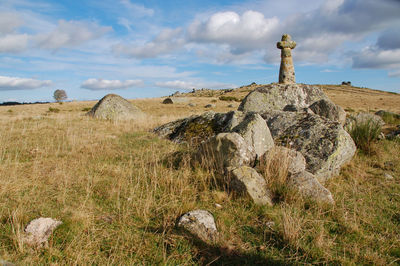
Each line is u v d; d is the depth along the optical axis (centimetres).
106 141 923
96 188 489
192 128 1017
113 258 292
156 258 299
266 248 322
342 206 424
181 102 4075
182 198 454
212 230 340
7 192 451
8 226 342
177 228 346
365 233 364
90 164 636
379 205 451
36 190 471
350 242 341
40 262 279
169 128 1098
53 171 572
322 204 426
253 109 1384
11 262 270
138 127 1299
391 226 382
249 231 360
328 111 1044
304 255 307
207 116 1055
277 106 1394
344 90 9250
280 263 297
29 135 1001
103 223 370
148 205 410
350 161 700
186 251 311
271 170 508
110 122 1485
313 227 363
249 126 600
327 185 541
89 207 412
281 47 1662
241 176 461
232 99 4978
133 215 396
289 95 1420
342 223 383
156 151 800
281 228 355
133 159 705
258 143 593
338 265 296
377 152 766
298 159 547
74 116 1784
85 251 303
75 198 445
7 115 2138
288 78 1648
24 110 2936
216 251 313
